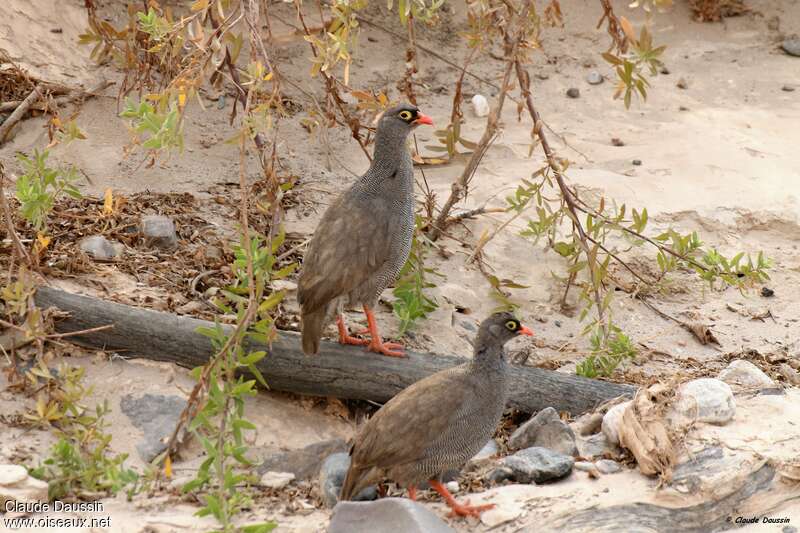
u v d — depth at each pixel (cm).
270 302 977
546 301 1352
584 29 1908
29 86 1486
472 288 1343
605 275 1280
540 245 1431
